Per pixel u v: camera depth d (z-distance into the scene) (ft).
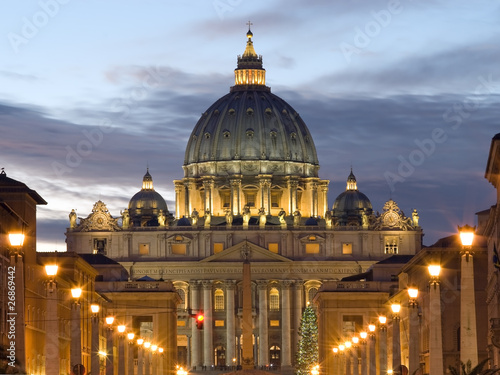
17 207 531.09
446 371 576.61
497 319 399.65
